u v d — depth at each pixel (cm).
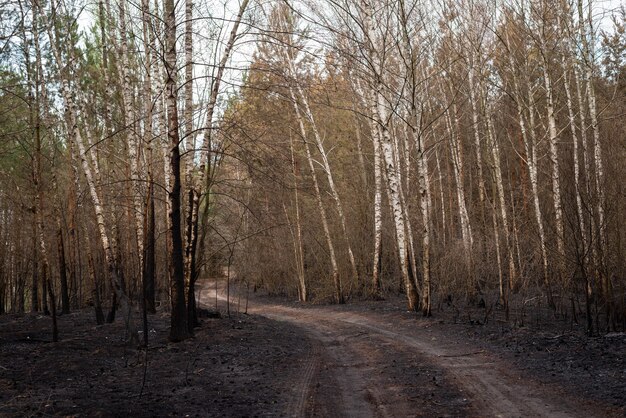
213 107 1612
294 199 3425
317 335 1883
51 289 1512
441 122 3119
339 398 867
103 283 3409
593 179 1614
